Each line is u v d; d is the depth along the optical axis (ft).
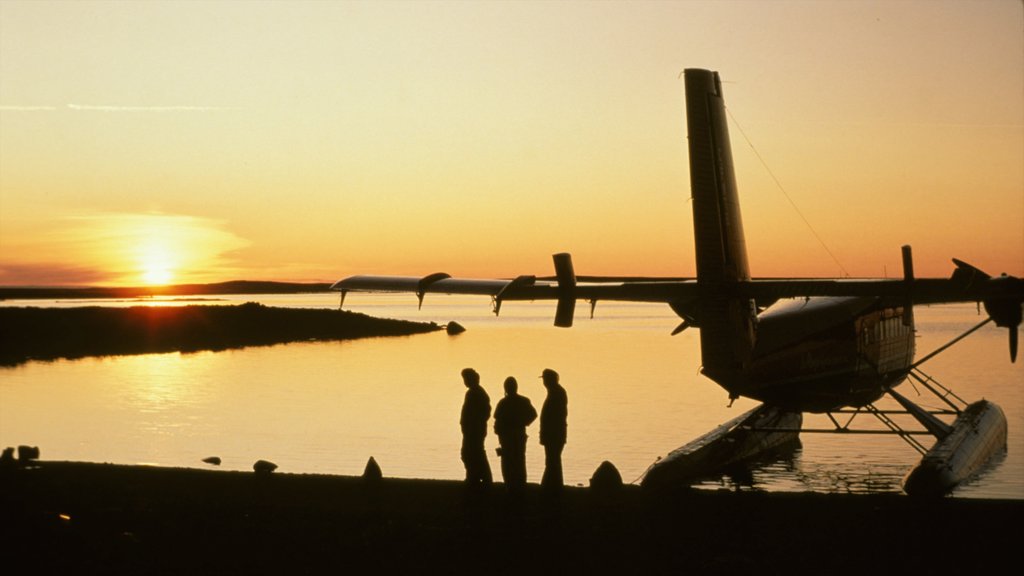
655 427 127.54
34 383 185.57
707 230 70.64
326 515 51.24
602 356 269.03
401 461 101.50
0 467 61.31
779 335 74.95
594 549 44.96
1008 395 167.63
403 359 250.98
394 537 46.96
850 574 40.75
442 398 161.89
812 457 99.86
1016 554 43.37
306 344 310.24
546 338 364.38
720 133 72.28
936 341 333.62
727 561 40.68
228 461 100.42
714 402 156.56
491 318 618.44
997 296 60.29
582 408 149.07
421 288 80.89
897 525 48.55
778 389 74.54
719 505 53.26
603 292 71.82
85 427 126.62
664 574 41.09
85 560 42.52
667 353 282.77
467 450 54.65
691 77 71.36
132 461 100.12
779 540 46.14
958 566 41.73
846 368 80.38
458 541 46.32
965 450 77.41
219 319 347.15
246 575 40.88
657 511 52.21
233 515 51.11
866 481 86.02
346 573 41.34
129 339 293.43
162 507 52.75
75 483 58.54
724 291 69.97
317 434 121.19
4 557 41.39
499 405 54.39
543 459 103.40
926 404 156.56
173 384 185.16
